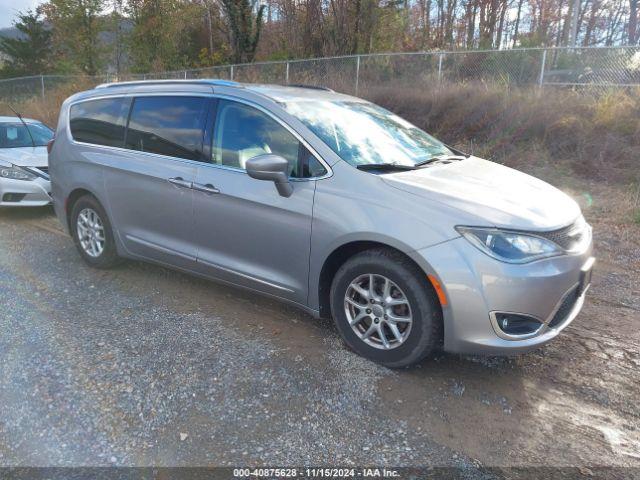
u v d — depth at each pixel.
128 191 4.43
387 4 16.91
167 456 2.50
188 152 4.06
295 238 3.45
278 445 2.58
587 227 3.47
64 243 5.90
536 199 3.27
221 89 3.99
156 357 3.36
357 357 3.37
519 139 9.39
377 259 3.14
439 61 11.99
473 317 2.88
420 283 3.01
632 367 3.34
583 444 2.63
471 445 2.60
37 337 3.60
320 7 17.14
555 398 3.01
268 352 3.44
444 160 3.88
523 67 10.86
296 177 3.49
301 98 3.95
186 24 21.91
